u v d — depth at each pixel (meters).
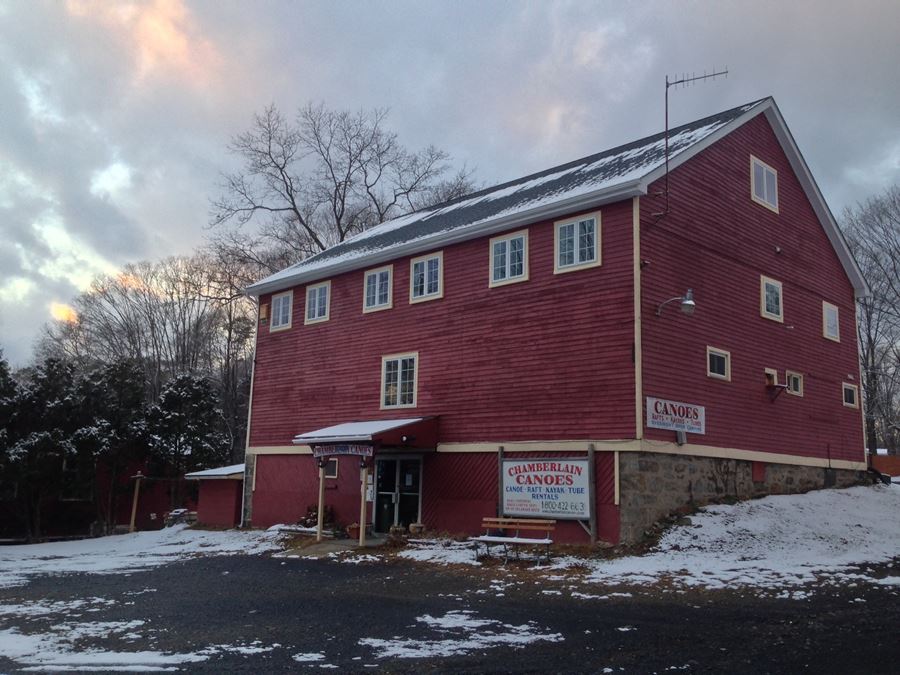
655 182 17.22
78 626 10.50
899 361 41.16
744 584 12.27
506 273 19.06
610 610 10.80
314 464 23.34
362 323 22.78
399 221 30.44
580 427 16.78
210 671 7.95
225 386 48.06
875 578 12.62
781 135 22.16
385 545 18.39
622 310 16.53
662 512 16.23
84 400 30.02
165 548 22.41
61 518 30.81
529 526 15.66
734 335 19.14
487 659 8.27
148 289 52.72
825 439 22.31
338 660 8.34
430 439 19.53
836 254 24.53
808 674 7.45
